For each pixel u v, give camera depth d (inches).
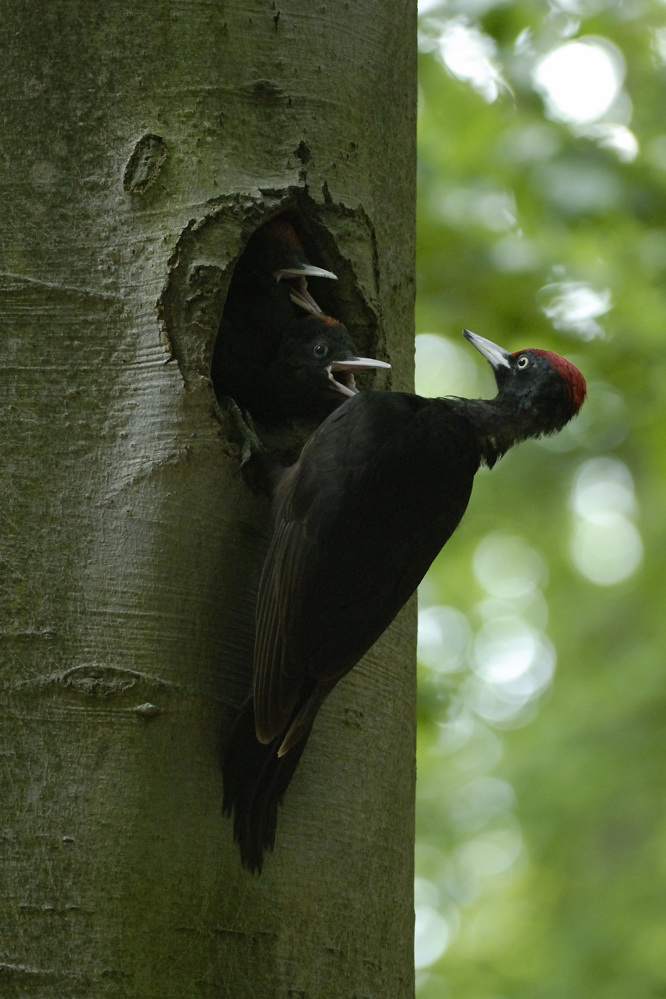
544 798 773.3
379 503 279.0
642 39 557.9
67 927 235.6
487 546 920.3
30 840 238.8
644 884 714.8
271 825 256.7
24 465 256.2
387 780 283.4
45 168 270.7
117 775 244.4
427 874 809.5
